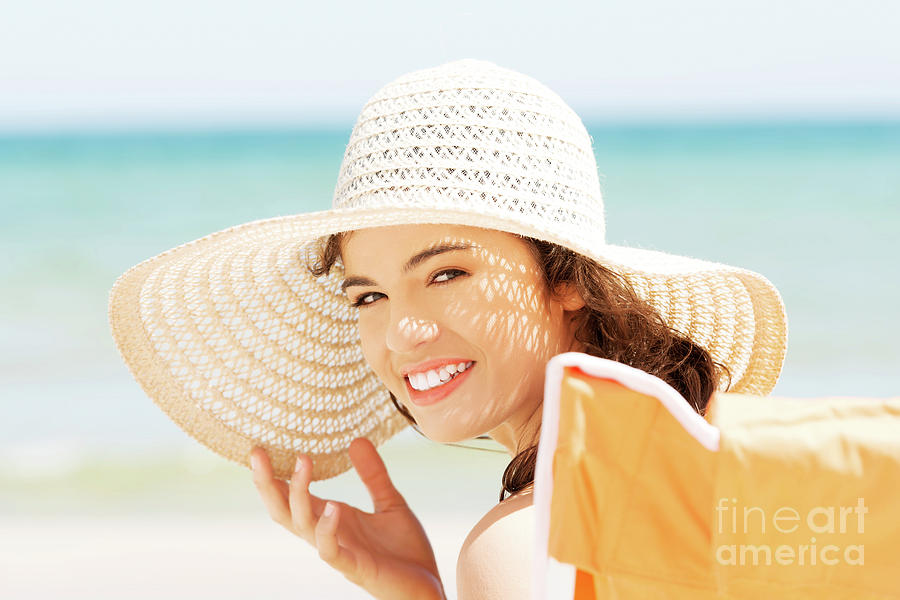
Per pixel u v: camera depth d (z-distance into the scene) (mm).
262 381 2115
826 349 8266
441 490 5180
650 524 1036
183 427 2086
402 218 1503
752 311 1935
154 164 20906
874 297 9758
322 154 22469
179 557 4465
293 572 4242
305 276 2072
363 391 2215
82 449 6352
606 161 19969
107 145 24500
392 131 1621
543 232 1484
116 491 5547
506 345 1616
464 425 1630
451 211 1460
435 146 1579
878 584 1010
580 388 1029
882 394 7172
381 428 2254
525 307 1630
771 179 16797
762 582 1025
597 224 1719
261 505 5227
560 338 1709
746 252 11945
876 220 13172
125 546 4645
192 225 14875
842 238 12305
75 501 5398
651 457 1035
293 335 2115
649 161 19766
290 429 2139
